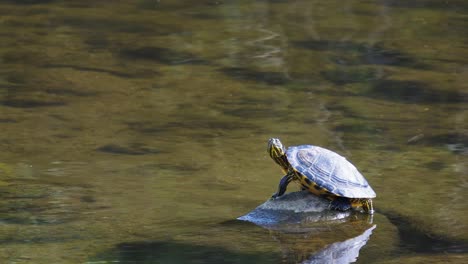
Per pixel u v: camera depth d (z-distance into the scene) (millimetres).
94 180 21281
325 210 18125
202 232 17141
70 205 19172
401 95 31281
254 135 26016
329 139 25641
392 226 17672
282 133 26281
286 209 18141
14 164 22672
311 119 28062
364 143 25250
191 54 37469
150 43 39219
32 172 21953
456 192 20281
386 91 31812
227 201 19406
